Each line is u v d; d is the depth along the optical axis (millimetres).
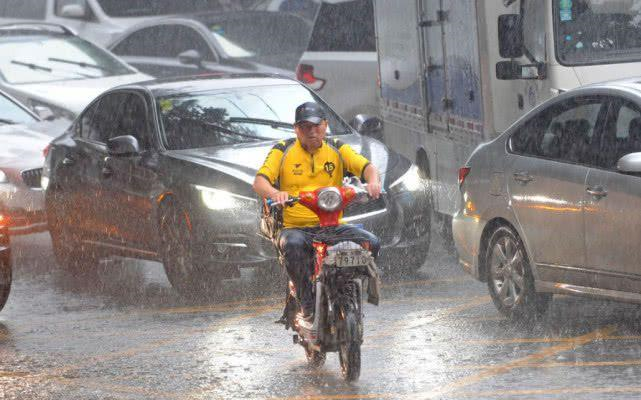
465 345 22656
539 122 24156
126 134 31891
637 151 21656
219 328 25375
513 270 24281
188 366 22188
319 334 20281
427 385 19984
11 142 37844
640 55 29000
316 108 20734
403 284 29109
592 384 19484
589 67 28688
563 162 23125
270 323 25609
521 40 29391
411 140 37938
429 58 35438
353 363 20047
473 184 25594
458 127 32875
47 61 49250
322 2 47125
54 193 33781
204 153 29641
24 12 64375
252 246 27625
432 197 35875
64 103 45562
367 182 20828
